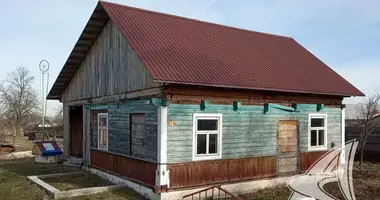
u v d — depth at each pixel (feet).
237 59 45.16
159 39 41.83
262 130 42.55
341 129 51.08
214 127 38.86
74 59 54.03
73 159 57.98
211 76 37.52
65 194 36.76
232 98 40.14
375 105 85.40
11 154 82.74
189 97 36.96
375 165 60.85
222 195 38.52
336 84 50.42
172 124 35.70
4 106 171.22
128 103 41.63
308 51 61.05
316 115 48.06
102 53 48.37
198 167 37.17
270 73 44.98
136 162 39.50
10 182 45.11
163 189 34.83
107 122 46.62
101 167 47.98
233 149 39.93
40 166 57.72
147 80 37.76
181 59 38.93
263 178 42.19
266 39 58.59
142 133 38.93
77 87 56.90
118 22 41.83
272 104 43.32
